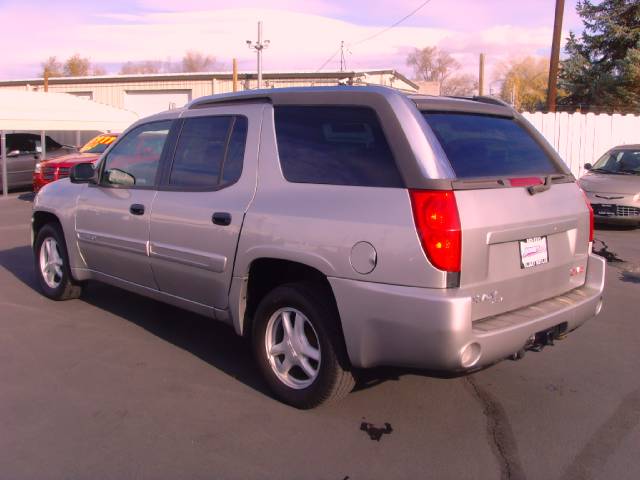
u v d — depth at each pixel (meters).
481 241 3.49
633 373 4.86
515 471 3.44
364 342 3.59
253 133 4.37
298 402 4.09
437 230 3.34
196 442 3.71
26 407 4.15
